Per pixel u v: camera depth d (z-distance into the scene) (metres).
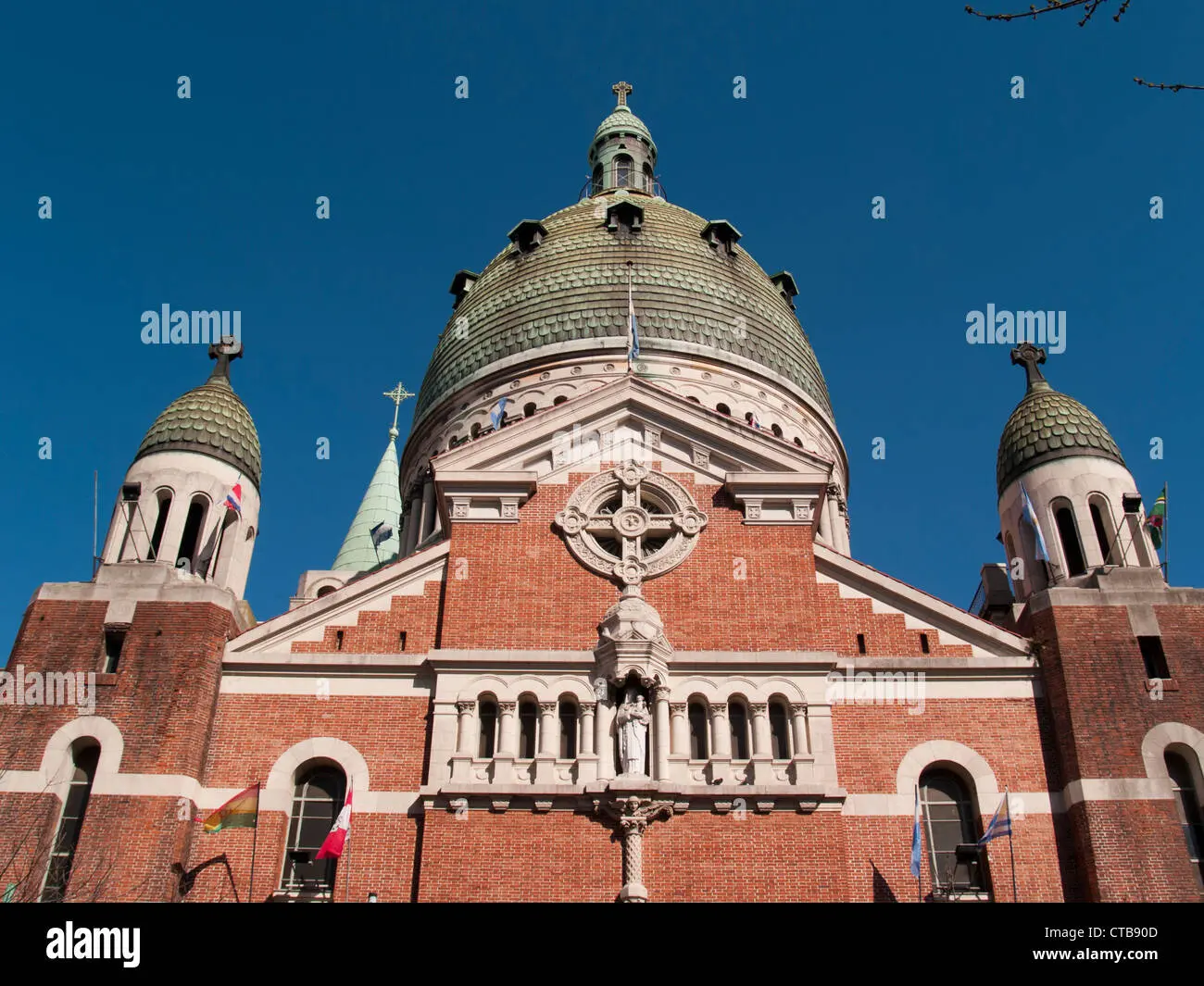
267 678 31.30
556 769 29.34
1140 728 29.81
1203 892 27.62
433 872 27.98
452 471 34.03
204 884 28.38
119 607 31.41
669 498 33.88
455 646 31.30
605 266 54.62
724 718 30.12
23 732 29.38
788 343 55.19
